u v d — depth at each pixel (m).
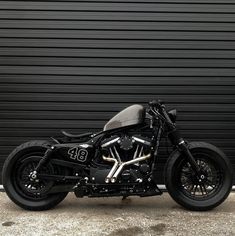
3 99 4.89
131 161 4.25
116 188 4.27
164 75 4.90
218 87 4.92
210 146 4.42
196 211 4.40
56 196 4.41
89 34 4.86
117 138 4.30
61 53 4.87
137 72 4.89
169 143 4.88
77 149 4.31
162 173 4.96
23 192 4.42
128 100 4.91
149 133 4.41
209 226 4.00
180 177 4.46
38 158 4.39
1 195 4.89
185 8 4.87
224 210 4.46
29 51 4.87
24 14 4.84
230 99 4.93
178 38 4.88
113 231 3.87
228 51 4.90
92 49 4.88
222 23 4.89
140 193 4.29
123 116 4.33
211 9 4.88
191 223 4.08
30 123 4.92
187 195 4.44
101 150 4.34
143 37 4.87
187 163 4.46
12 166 4.36
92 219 4.16
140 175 4.25
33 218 4.18
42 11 4.84
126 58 4.89
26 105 4.91
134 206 4.56
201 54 4.89
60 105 4.91
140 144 4.30
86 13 4.85
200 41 4.89
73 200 4.74
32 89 4.89
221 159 4.41
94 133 4.41
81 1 4.84
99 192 4.29
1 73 4.87
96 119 4.93
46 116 4.92
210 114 4.95
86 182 4.27
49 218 4.18
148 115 4.41
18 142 4.94
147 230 3.90
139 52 4.88
